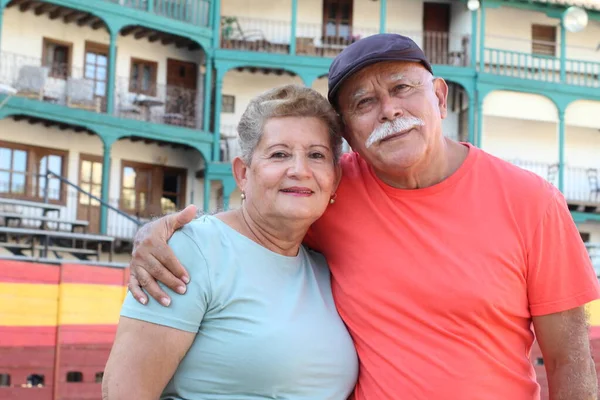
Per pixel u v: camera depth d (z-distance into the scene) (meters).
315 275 3.26
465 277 2.97
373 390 3.07
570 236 3.04
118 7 23.53
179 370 2.94
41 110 21.94
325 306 3.15
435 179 3.17
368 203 3.24
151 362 2.82
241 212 3.18
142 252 2.89
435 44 29.02
